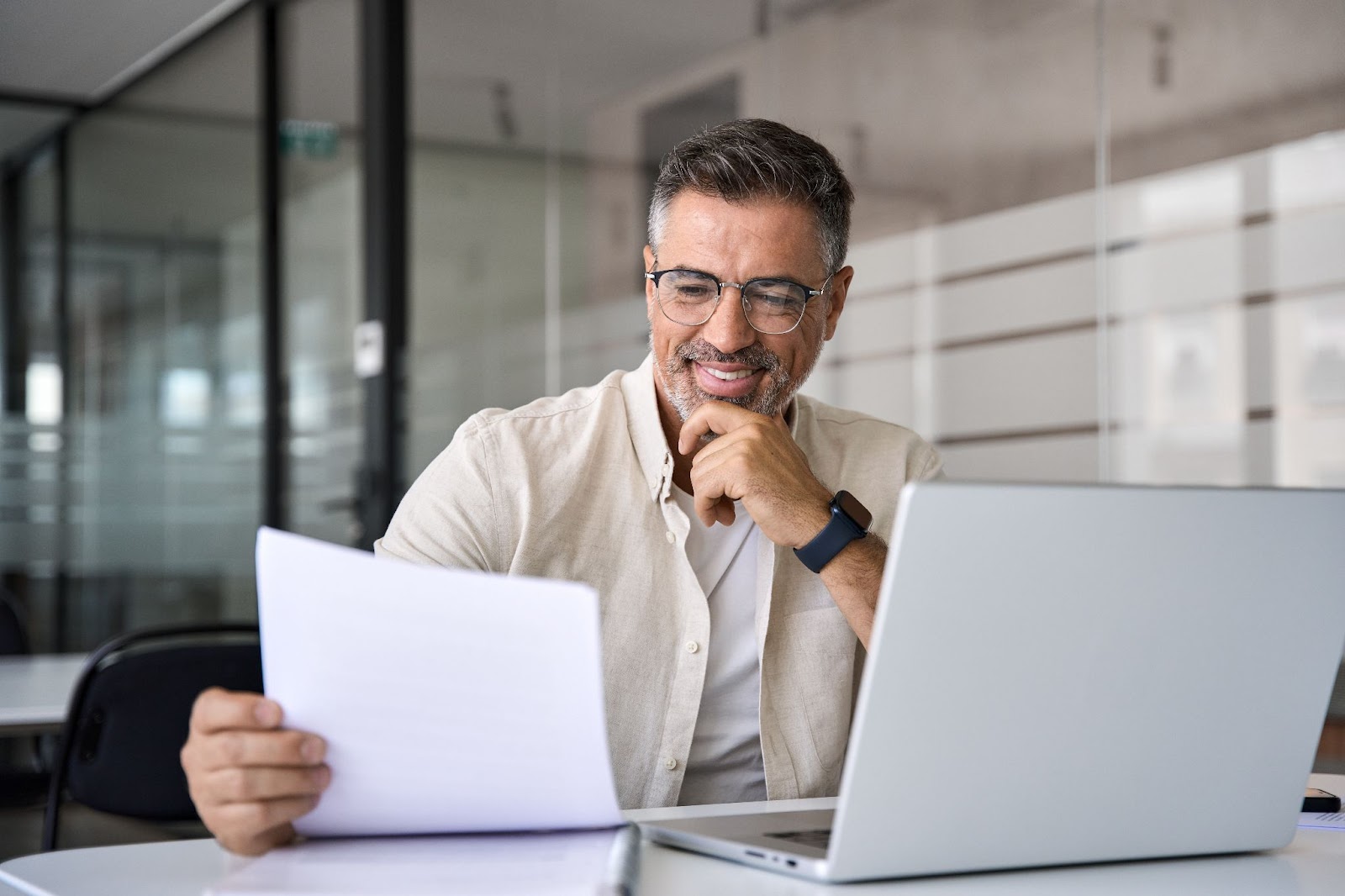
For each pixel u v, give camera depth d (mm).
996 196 3041
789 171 1464
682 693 1507
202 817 958
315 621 930
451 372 4668
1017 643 899
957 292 3141
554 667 915
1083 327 2883
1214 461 2646
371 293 5020
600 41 4051
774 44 3549
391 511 4945
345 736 949
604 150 4020
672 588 1539
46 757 3201
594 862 942
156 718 2381
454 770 959
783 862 923
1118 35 2797
